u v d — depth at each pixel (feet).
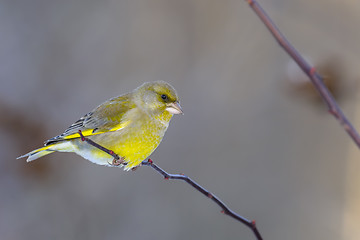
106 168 41.55
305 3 33.09
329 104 11.55
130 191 41.50
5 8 46.39
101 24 48.47
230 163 44.01
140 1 49.85
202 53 49.21
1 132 38.96
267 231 42.09
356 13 34.71
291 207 43.01
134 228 40.65
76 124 25.49
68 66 46.34
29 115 41.19
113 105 25.21
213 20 49.83
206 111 46.50
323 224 42.32
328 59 20.83
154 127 25.00
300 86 19.97
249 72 47.62
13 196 38.60
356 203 43.39
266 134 45.11
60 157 40.19
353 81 20.47
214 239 40.78
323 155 44.52
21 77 44.42
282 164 44.19
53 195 39.60
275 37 11.53
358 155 44.29
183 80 48.24
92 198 40.63
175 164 43.39
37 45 46.14
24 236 38.14
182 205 41.55
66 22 47.62
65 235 39.34
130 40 48.70
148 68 48.32
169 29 49.62
